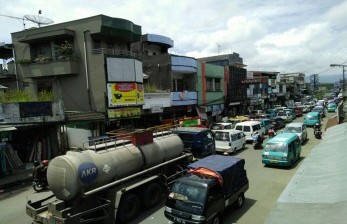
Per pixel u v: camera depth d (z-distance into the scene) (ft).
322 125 120.67
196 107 110.73
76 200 31.53
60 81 79.51
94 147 35.01
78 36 76.84
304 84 383.65
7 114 59.67
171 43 118.32
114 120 74.95
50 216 30.63
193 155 55.16
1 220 37.06
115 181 35.06
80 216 30.76
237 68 151.12
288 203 23.44
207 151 58.75
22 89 82.89
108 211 33.50
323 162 33.17
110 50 77.56
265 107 211.00
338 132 49.93
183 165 49.14
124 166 36.45
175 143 47.16
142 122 86.53
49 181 32.50
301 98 316.40
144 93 83.41
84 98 76.84
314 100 272.92
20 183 53.57
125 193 34.55
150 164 41.09
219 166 36.24
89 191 31.96
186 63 103.50
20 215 38.45
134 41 88.02
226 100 140.56
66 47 75.10
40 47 82.07
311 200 23.26
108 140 38.78
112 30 76.89
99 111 73.51
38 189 49.08
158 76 98.73
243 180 39.88
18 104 60.29
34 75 79.92
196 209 30.53
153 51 115.55
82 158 32.24
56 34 75.61
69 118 66.85
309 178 28.55
